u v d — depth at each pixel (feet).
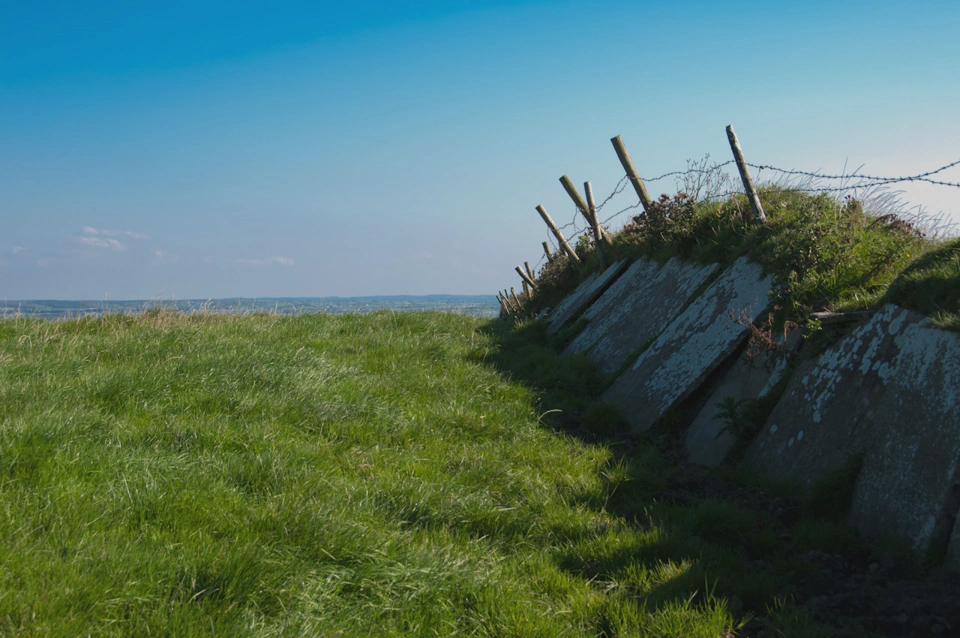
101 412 17.89
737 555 13.07
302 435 17.97
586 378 29.19
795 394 18.61
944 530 11.87
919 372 14.35
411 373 26.61
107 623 8.73
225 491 13.16
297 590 10.03
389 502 13.84
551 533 13.82
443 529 13.07
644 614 10.61
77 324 34.71
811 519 14.47
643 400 24.67
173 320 37.70
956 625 9.86
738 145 28.35
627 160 43.19
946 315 14.49
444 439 19.60
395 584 10.60
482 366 30.76
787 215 26.81
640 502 15.79
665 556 12.74
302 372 22.88
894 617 10.33
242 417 18.43
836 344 18.28
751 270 25.49
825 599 11.10
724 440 19.94
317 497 13.47
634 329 32.83
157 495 12.32
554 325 45.34
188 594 9.61
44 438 14.23
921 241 22.11
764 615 11.00
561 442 20.66
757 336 20.99
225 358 23.29
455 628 9.78
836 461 15.46
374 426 19.36
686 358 24.54
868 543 13.10
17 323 32.42
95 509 11.61
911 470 13.19
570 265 57.67
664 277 34.73
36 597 8.84
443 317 49.08
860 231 22.77
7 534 10.37
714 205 34.17
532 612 10.39
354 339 33.96
